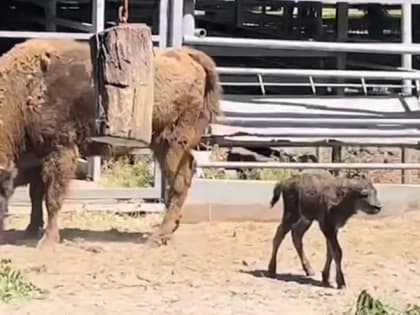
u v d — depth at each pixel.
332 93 18.62
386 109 15.48
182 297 9.68
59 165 12.05
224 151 16.42
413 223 14.09
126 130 9.95
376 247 12.45
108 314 8.91
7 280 9.77
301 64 20.44
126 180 15.12
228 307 9.31
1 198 11.87
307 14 21.19
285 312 9.17
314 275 10.85
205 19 22.16
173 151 12.46
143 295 9.72
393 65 20.30
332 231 10.25
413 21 21.23
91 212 13.98
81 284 10.11
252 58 20.81
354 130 15.05
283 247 12.31
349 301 9.70
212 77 12.76
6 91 11.98
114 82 9.91
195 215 14.12
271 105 15.13
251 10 24.19
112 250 11.87
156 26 18.25
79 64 12.05
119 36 9.89
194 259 11.52
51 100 11.99
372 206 10.10
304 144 15.05
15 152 12.14
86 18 21.64
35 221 12.59
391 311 9.17
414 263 11.61
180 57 12.55
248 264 11.34
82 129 12.09
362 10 23.61
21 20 20.89
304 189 10.42
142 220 13.85
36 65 12.05
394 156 17.81
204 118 12.74
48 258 11.27
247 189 14.20
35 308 9.05
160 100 12.20
